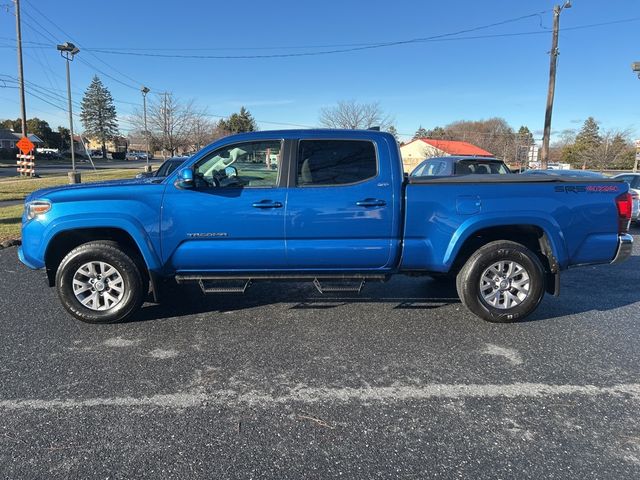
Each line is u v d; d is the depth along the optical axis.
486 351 4.08
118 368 3.72
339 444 2.78
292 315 4.94
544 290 4.70
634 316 5.00
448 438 2.85
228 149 4.55
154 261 4.50
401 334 4.44
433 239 4.61
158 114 44.06
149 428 2.92
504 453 2.71
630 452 2.72
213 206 4.44
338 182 4.54
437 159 11.44
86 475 2.50
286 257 4.57
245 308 5.14
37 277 6.38
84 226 4.41
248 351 4.05
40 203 4.46
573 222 4.64
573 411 3.15
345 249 4.57
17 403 3.19
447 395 3.34
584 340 4.34
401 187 4.57
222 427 2.94
